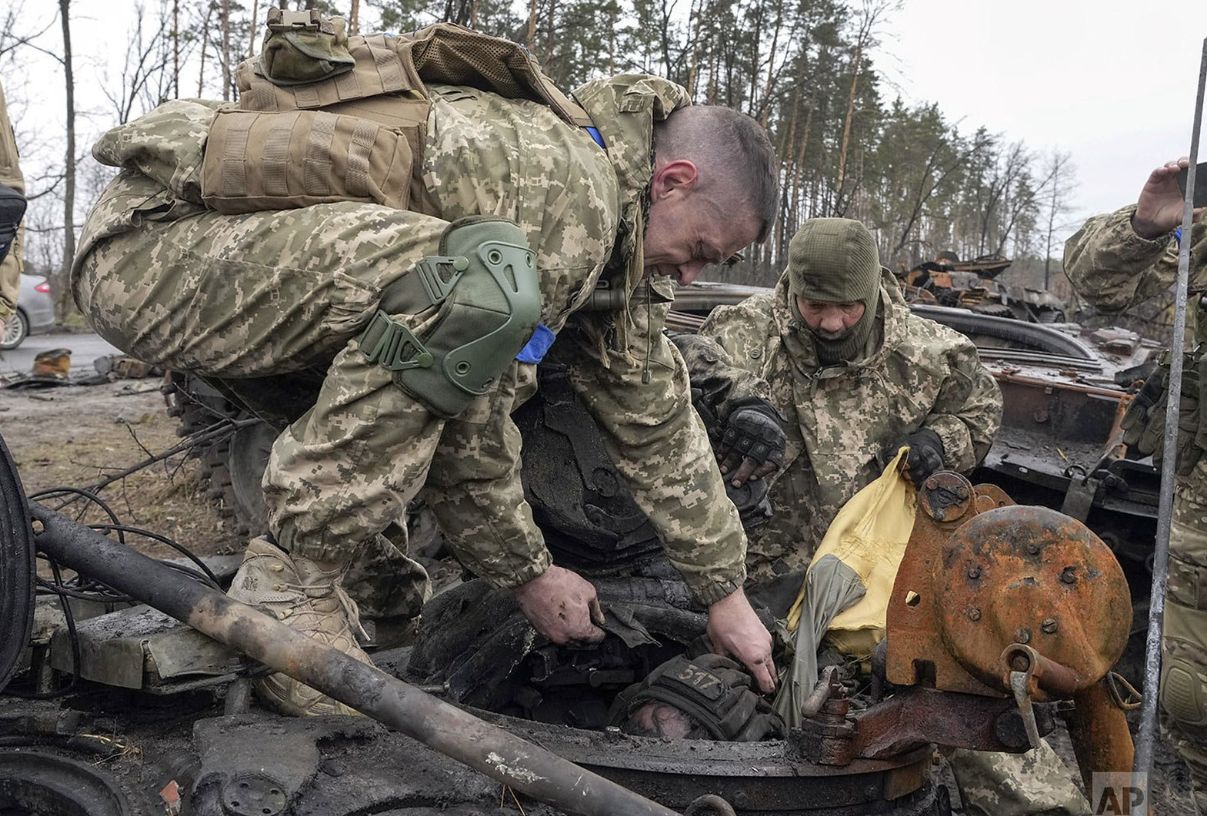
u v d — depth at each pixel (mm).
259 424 5480
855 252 3672
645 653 2799
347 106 2168
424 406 1985
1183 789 3658
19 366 13914
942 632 1900
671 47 19484
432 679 2572
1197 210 3023
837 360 3977
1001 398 4172
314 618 2109
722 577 2650
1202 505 2848
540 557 2332
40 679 2307
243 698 2127
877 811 2170
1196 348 2979
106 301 2244
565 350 2619
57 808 1950
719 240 2508
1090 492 4301
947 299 9781
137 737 2143
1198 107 1868
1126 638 1821
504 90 2344
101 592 2342
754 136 2488
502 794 1942
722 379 3285
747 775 2086
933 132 33406
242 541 5828
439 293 1929
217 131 2107
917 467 3574
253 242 2053
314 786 1828
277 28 2154
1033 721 1701
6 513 1934
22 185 3068
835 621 2852
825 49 23406
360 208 2041
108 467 8055
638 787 2107
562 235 2172
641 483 2648
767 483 3348
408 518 3910
